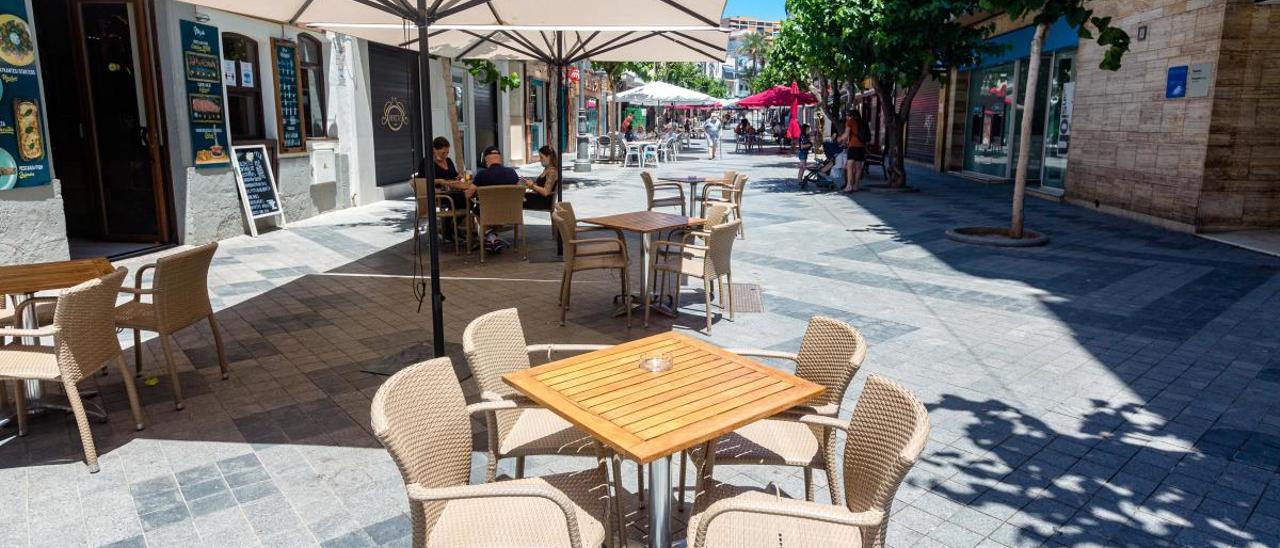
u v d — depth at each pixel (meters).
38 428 4.55
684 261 7.33
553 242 10.95
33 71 7.95
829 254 10.06
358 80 14.48
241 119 11.43
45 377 3.97
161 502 3.75
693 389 3.05
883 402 2.75
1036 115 17.44
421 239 11.12
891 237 11.36
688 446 2.57
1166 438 4.51
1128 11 12.74
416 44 8.93
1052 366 5.72
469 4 5.11
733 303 7.58
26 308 4.69
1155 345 6.18
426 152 5.18
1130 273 8.76
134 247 9.81
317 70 13.25
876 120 31.58
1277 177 11.16
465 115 20.66
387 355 5.93
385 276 8.68
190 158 10.05
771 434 3.46
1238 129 10.94
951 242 10.91
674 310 7.19
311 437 4.49
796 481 4.06
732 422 2.73
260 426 4.63
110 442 4.39
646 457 2.45
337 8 6.22
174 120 9.82
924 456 4.30
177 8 9.73
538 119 28.11
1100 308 7.30
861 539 2.48
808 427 3.54
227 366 5.48
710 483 3.20
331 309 7.24
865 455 2.78
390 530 3.54
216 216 10.59
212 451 4.30
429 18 5.08
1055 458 4.27
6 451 4.26
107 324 4.30
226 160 10.73
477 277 8.70
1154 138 12.16
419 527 2.51
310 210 13.03
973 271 8.97
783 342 6.37
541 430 3.49
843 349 3.37
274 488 3.90
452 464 2.95
